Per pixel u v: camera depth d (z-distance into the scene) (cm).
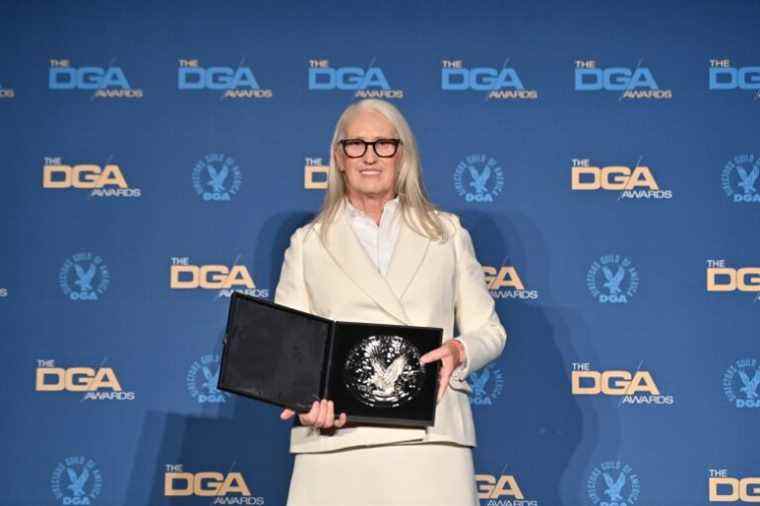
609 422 355
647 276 359
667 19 365
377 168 284
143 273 362
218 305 362
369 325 267
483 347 274
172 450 357
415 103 365
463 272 290
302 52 367
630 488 353
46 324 360
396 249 279
